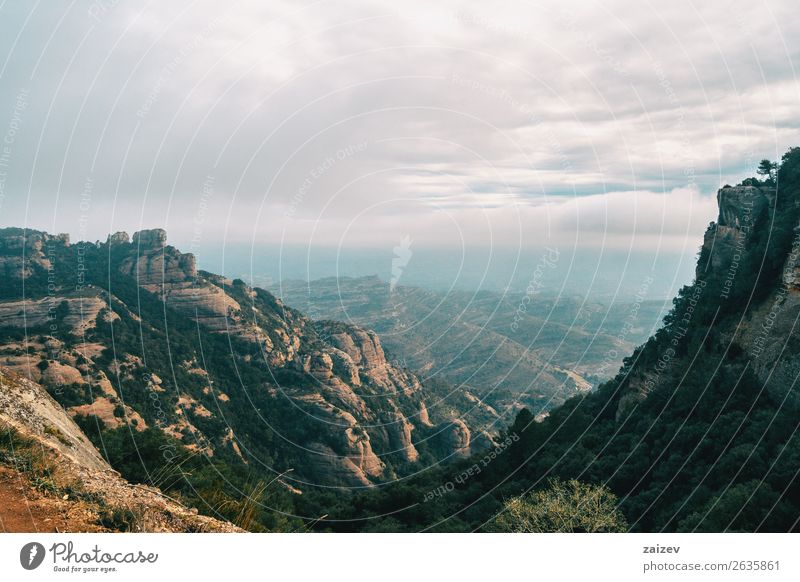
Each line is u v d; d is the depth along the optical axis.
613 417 65.44
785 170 60.97
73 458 18.39
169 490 26.00
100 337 89.75
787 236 51.91
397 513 50.44
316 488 92.31
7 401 19.45
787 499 31.55
